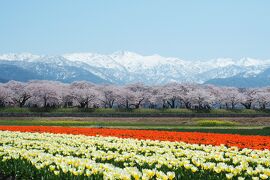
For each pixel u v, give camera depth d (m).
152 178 11.48
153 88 146.25
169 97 132.88
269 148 21.75
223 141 25.00
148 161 14.10
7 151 16.33
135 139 26.36
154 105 148.62
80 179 12.00
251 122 73.69
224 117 88.81
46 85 120.75
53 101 118.56
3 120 67.75
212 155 15.78
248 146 22.17
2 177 14.07
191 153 16.94
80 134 30.48
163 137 28.11
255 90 154.00
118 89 136.62
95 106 129.12
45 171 13.00
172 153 17.70
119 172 10.88
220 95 141.75
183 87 140.88
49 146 19.25
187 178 12.59
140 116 85.44
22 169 14.06
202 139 26.67
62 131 32.69
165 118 82.12
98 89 137.88
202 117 88.00
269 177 12.77
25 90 116.25
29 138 26.12
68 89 122.81
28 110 102.38
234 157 15.46
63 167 12.10
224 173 13.12
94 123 60.75
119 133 31.02
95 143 22.92
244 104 142.25
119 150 19.31
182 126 57.38
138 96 132.38
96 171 11.74
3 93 112.62
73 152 17.45
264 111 123.38
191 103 132.12
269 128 51.59
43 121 63.59
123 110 111.12
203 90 137.50
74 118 76.44
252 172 12.53
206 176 12.96
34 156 15.43
